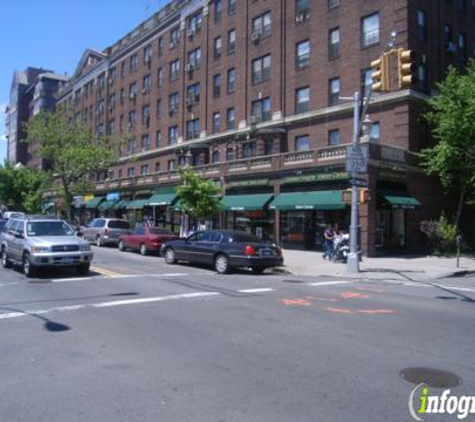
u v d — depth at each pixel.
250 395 5.07
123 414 4.57
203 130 40.78
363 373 5.82
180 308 9.85
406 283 15.30
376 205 24.67
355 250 18.11
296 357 6.47
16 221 17.11
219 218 33.81
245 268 18.98
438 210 28.44
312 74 31.50
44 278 14.53
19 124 98.50
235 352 6.69
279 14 33.81
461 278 17.27
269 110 34.41
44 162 78.75
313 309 9.91
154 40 48.69
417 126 27.06
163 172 40.97
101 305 10.13
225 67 38.50
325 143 30.41
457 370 5.98
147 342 7.18
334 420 4.47
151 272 16.53
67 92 71.56
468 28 31.81
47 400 4.93
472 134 24.14
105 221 31.19
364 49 28.53
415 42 27.33
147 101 49.69
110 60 57.62
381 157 24.44
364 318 9.06
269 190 29.75
